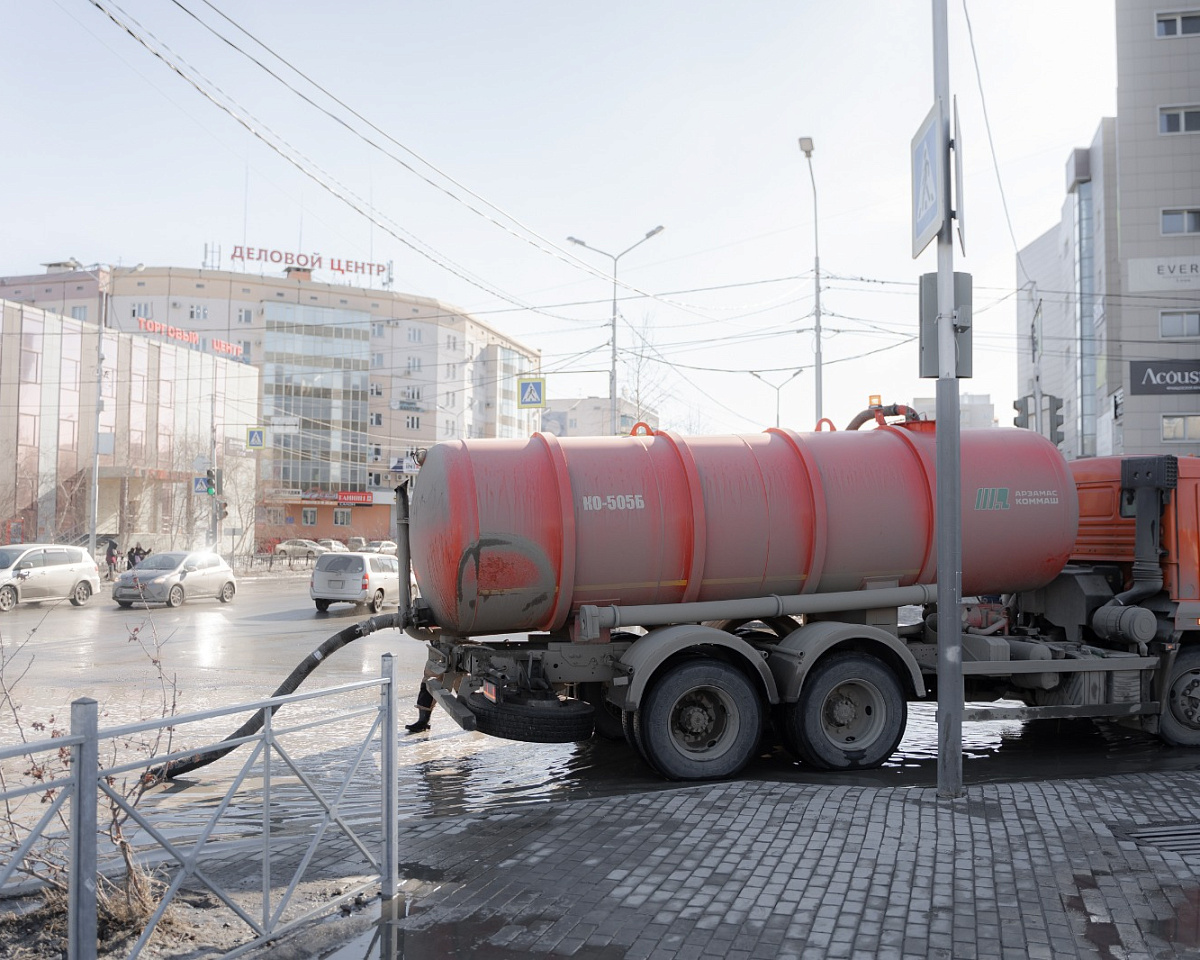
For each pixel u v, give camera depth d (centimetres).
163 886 485
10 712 995
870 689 805
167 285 8350
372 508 8481
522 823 600
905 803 642
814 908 457
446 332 9425
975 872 506
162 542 4928
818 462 830
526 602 746
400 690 1207
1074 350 7431
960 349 676
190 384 5219
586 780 779
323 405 8244
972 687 921
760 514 796
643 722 740
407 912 454
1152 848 546
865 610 850
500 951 411
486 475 740
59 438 4309
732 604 795
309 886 487
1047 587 961
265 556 5350
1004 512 866
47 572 2394
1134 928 434
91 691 1140
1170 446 4425
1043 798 655
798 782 762
